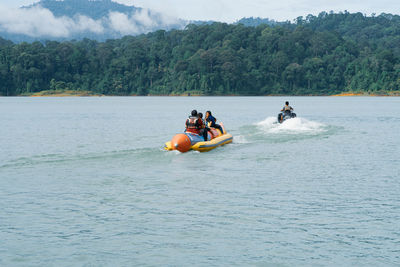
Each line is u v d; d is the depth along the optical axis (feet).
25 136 92.84
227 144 77.97
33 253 28.22
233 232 31.65
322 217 34.86
